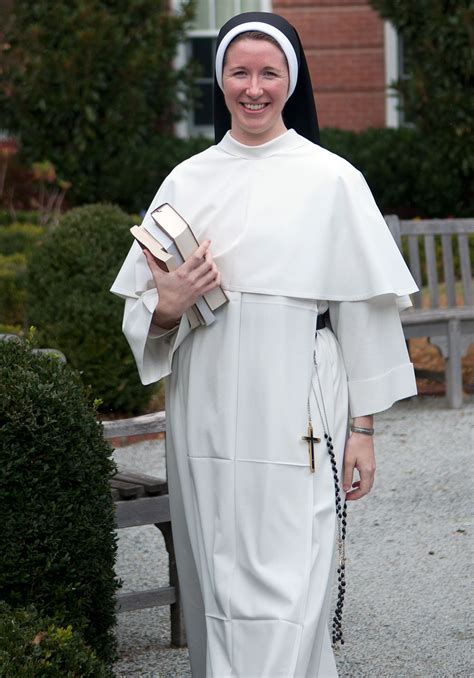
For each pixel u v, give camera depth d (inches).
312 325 124.5
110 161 534.0
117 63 526.9
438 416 300.7
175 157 541.6
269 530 122.3
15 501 128.6
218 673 122.9
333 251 125.3
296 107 133.6
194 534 129.0
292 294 122.7
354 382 127.2
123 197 536.7
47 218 484.1
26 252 417.4
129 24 540.7
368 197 128.5
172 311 122.6
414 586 189.8
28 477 128.7
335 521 125.3
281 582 121.0
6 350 141.4
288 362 123.0
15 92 526.9
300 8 587.8
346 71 588.7
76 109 520.1
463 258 327.9
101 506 135.3
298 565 121.9
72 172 534.3
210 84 605.6
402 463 259.6
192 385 126.2
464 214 533.0
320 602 122.0
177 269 121.5
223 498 123.8
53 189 534.9
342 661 162.1
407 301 129.5
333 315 127.4
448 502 231.6
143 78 536.4
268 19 124.4
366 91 588.7
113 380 281.9
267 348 122.7
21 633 123.1
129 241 284.8
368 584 191.6
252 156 127.5
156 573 199.8
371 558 203.5
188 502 129.5
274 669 119.0
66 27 521.7
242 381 123.4
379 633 171.6
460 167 513.0
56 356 145.3
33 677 118.3
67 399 131.6
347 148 549.6
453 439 277.3
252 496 123.0
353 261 125.4
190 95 567.8
